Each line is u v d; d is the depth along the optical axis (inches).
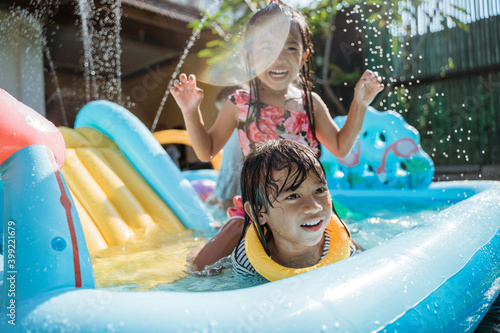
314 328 29.9
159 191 89.0
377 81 71.1
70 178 83.5
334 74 248.4
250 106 75.5
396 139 116.3
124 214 81.0
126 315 29.9
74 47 276.2
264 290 32.4
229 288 47.4
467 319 41.6
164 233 78.5
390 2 207.3
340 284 33.7
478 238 51.2
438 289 39.1
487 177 209.5
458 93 292.0
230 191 110.7
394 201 104.0
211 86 307.4
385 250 40.6
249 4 213.0
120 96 326.3
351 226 78.4
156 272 54.8
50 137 47.1
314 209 44.6
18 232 37.8
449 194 98.0
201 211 85.4
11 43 221.1
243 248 52.7
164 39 299.1
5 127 43.5
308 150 47.2
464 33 290.0
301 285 33.0
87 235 70.7
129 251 67.2
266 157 46.8
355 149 120.0
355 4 220.4
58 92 295.3
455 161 288.5
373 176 118.2
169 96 336.2
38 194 40.1
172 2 290.4
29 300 33.3
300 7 231.9
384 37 239.1
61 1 221.6
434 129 286.0
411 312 34.8
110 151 95.0
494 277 50.5
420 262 40.0
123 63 322.7
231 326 29.1
